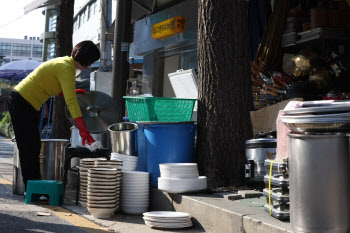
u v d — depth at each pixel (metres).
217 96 5.53
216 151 5.47
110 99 6.29
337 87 7.79
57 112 10.27
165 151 5.41
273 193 3.77
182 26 11.22
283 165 3.61
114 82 8.52
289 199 3.60
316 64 7.81
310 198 3.12
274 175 3.84
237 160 5.46
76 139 6.74
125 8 8.54
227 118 5.49
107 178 4.94
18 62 20.19
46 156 6.65
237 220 3.92
